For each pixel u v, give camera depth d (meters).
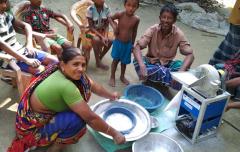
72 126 2.00
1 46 2.45
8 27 2.63
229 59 3.37
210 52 4.43
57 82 1.93
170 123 2.74
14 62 2.46
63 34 4.15
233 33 3.22
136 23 3.11
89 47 3.37
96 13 3.29
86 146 2.41
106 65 3.57
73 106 1.95
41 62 2.68
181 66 2.99
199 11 5.82
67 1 5.41
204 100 2.33
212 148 2.57
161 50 3.13
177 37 3.07
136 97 3.01
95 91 2.45
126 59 3.19
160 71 3.03
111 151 2.35
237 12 3.12
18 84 2.47
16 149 2.13
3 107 2.70
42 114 2.01
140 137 2.35
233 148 2.61
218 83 2.30
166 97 3.21
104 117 2.56
